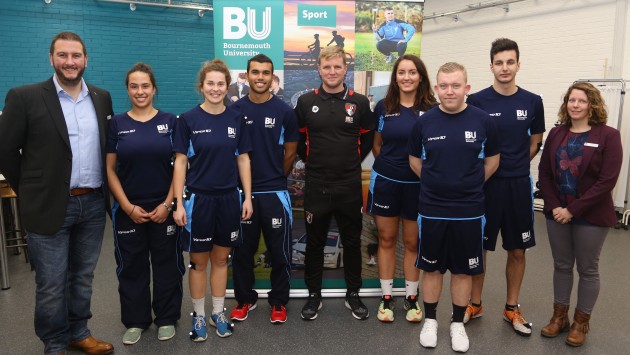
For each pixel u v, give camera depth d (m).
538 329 2.75
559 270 2.61
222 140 2.44
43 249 2.15
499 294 3.29
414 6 3.13
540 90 6.58
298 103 2.78
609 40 5.71
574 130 2.52
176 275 2.65
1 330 2.73
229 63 3.06
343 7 3.07
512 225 2.62
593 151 2.40
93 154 2.27
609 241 4.73
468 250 2.38
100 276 3.65
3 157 2.09
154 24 6.98
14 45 6.25
